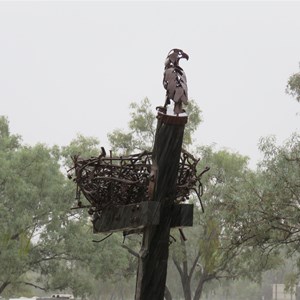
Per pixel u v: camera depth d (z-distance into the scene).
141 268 4.79
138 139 33.72
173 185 4.71
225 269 31.08
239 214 17.86
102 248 30.89
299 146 18.20
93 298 59.03
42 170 29.95
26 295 45.09
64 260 32.69
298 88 22.92
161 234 4.75
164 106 4.76
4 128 36.62
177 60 4.75
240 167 29.98
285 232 18.25
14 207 29.03
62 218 30.33
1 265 28.05
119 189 4.94
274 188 17.61
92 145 34.09
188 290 32.72
